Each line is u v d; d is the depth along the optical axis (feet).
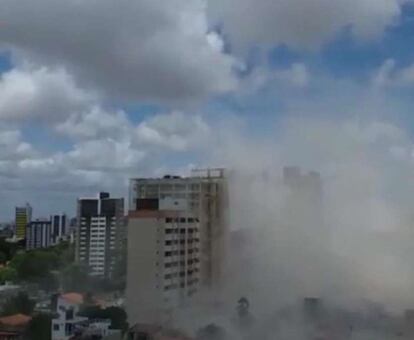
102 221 574.97
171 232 403.34
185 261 422.41
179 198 466.29
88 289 474.90
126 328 336.90
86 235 579.07
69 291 461.37
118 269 496.64
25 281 503.61
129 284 391.04
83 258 577.02
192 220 437.17
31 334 321.11
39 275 509.35
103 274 506.89
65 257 585.22
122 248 499.10
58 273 512.22
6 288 472.44
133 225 394.93
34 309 375.04
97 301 406.00
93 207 580.30
